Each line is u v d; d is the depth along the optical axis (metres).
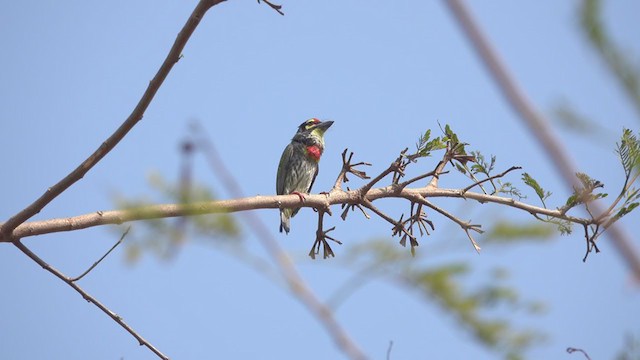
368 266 5.27
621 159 7.71
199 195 5.46
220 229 5.24
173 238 5.29
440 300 4.90
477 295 4.89
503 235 5.57
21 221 9.22
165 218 5.48
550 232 5.61
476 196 10.92
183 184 5.53
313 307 4.68
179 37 8.37
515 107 2.94
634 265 3.13
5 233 9.18
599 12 3.31
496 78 2.93
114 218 9.47
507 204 10.61
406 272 5.10
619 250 3.17
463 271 5.00
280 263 4.88
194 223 5.30
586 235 9.34
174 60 8.52
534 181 9.90
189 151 5.66
